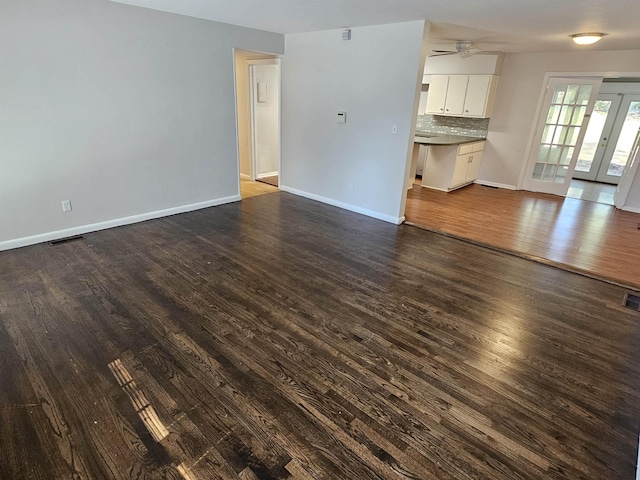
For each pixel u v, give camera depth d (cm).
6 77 302
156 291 278
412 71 395
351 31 436
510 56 614
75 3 322
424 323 253
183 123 430
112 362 204
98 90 354
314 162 533
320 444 161
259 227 426
